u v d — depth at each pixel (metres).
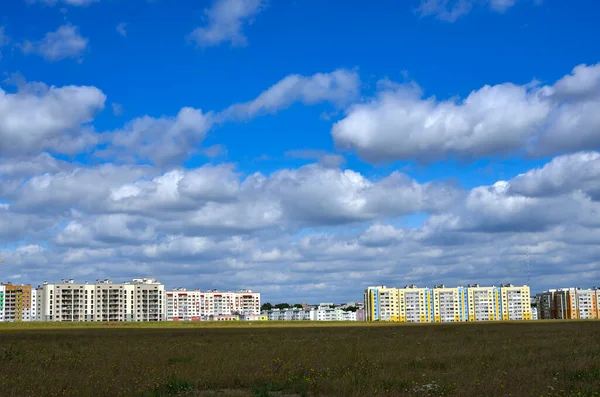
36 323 171.25
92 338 75.56
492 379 25.28
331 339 65.12
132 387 24.48
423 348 45.00
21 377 27.27
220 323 181.62
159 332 102.75
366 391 23.19
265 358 36.00
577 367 29.59
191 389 24.59
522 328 105.56
